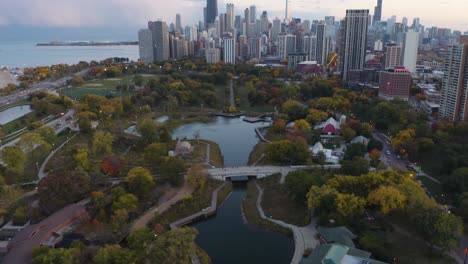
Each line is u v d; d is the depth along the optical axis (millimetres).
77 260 152625
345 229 178875
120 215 186750
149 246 153625
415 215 173250
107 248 154375
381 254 161625
